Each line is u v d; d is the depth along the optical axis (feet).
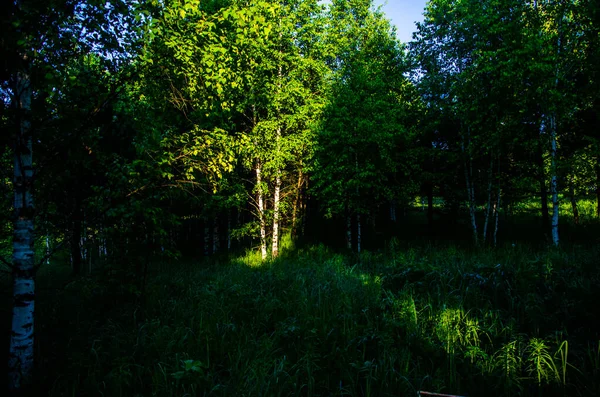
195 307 20.45
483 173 52.01
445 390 11.91
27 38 11.04
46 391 11.64
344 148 43.96
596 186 40.04
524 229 56.70
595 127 39.83
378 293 20.89
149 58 14.56
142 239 20.01
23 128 12.07
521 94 37.52
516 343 14.08
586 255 24.38
